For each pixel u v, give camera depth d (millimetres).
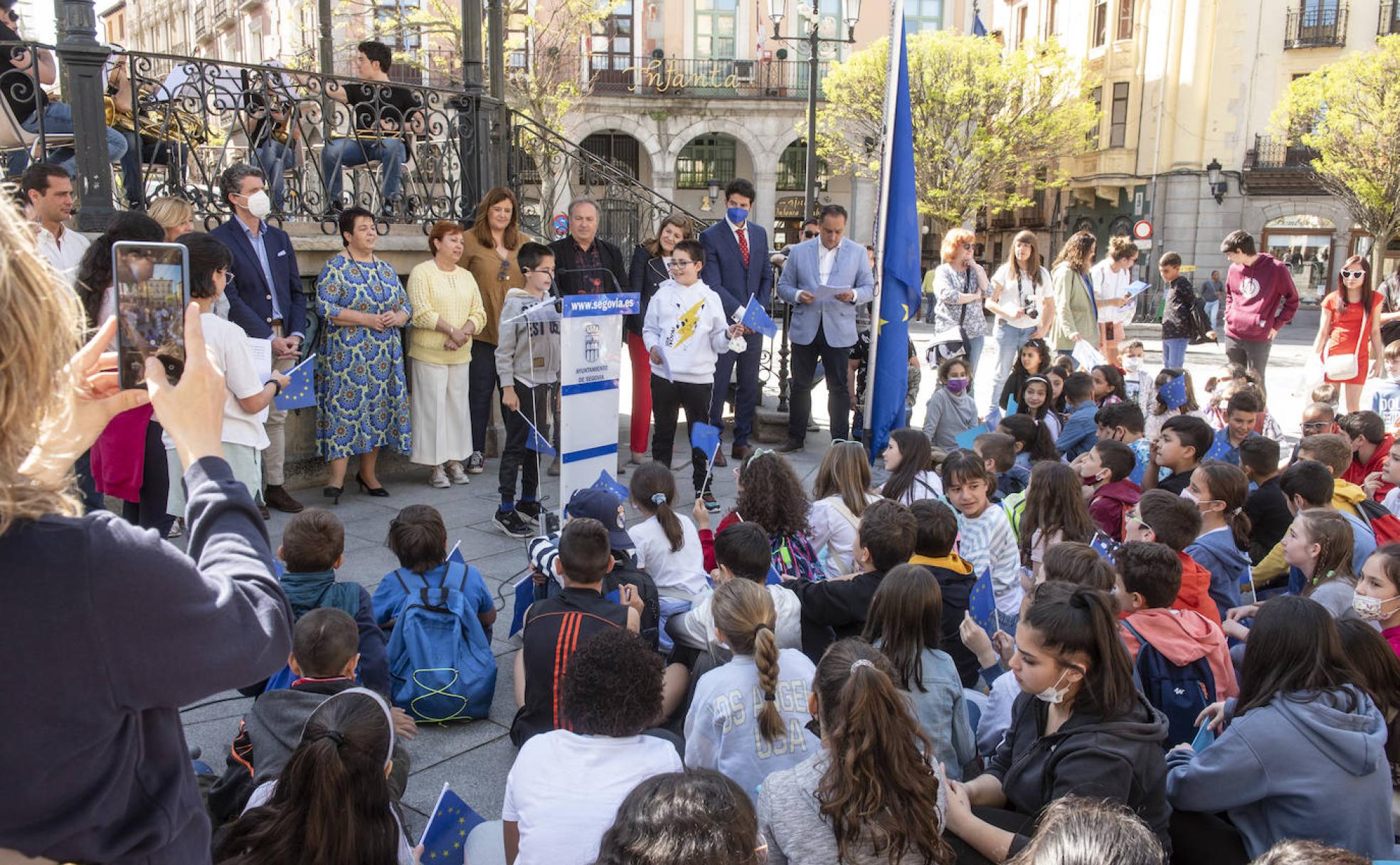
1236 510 4531
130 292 1330
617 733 2611
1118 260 10219
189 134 7234
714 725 3047
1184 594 3842
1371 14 29469
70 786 1104
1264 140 30656
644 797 1920
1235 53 30406
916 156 29500
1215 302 27562
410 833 3094
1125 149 32312
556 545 4242
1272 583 4930
